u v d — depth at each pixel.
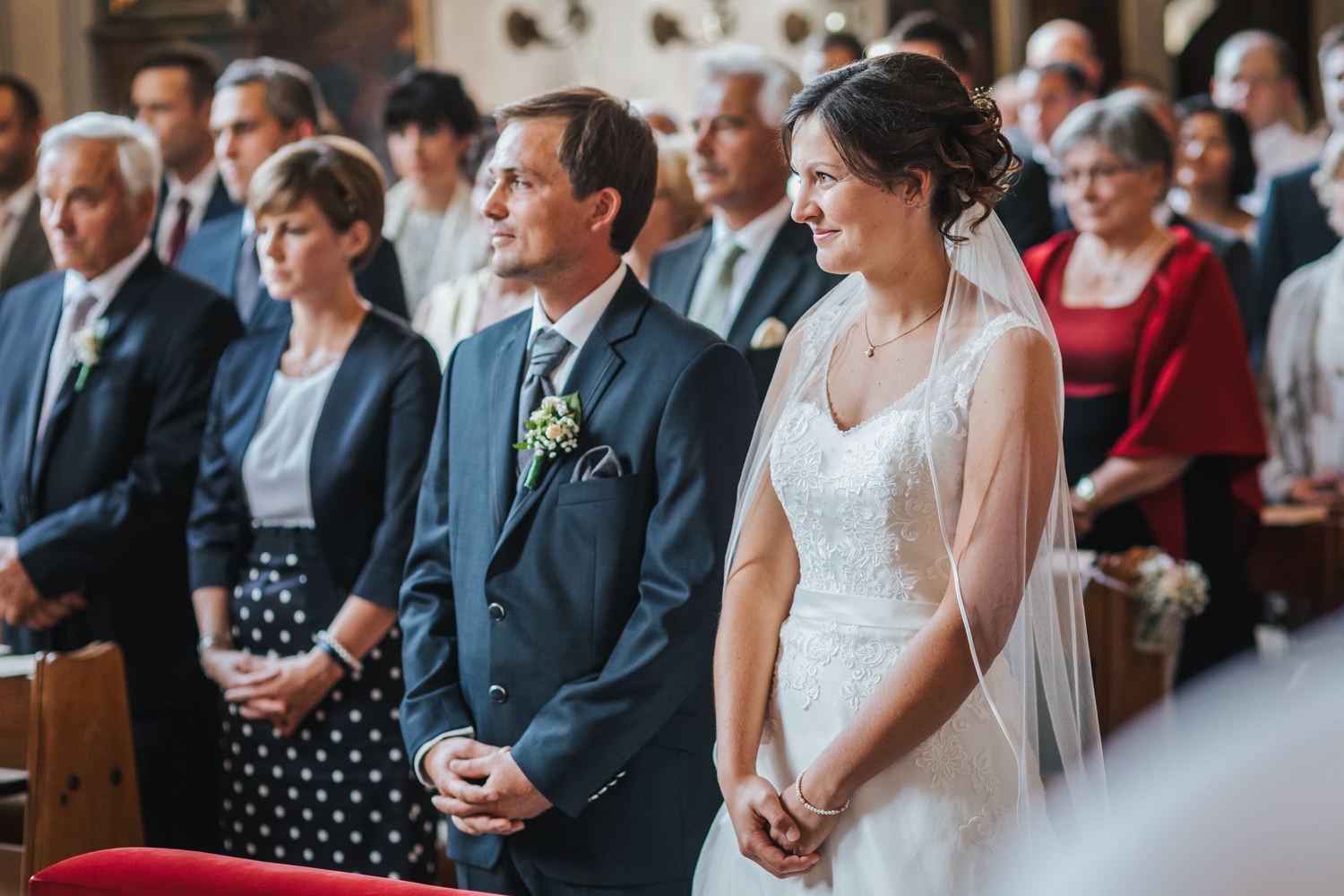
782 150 2.14
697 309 3.73
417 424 3.15
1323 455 4.92
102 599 3.54
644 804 2.41
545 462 2.47
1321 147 7.17
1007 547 1.91
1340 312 4.86
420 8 9.84
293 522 3.20
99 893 1.94
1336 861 0.84
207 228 4.66
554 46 10.34
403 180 5.55
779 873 1.99
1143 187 3.97
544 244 2.48
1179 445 3.87
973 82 5.37
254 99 4.61
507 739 2.46
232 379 3.33
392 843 3.10
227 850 3.24
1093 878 1.09
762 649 2.16
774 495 2.22
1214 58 11.10
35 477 3.57
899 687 1.91
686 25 10.88
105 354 3.58
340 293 3.28
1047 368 1.97
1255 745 0.92
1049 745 2.06
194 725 3.66
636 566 2.43
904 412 2.00
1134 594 3.72
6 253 5.43
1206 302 3.95
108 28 9.38
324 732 3.11
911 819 1.95
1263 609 5.27
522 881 2.46
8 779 2.83
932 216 2.04
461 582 2.56
